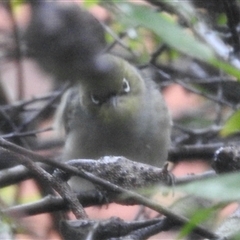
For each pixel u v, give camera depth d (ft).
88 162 16.99
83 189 33.40
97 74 13.47
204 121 42.83
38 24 13.51
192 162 38.37
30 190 36.70
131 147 39.93
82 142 40.42
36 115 38.45
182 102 46.32
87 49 13.32
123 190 14.03
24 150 14.25
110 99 39.17
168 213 13.25
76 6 15.19
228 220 13.00
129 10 10.53
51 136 44.98
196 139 39.70
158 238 18.69
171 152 38.81
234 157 15.67
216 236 12.67
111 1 14.94
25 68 41.91
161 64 42.65
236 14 23.77
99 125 39.63
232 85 38.14
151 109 39.65
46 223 22.90
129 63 41.37
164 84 43.06
